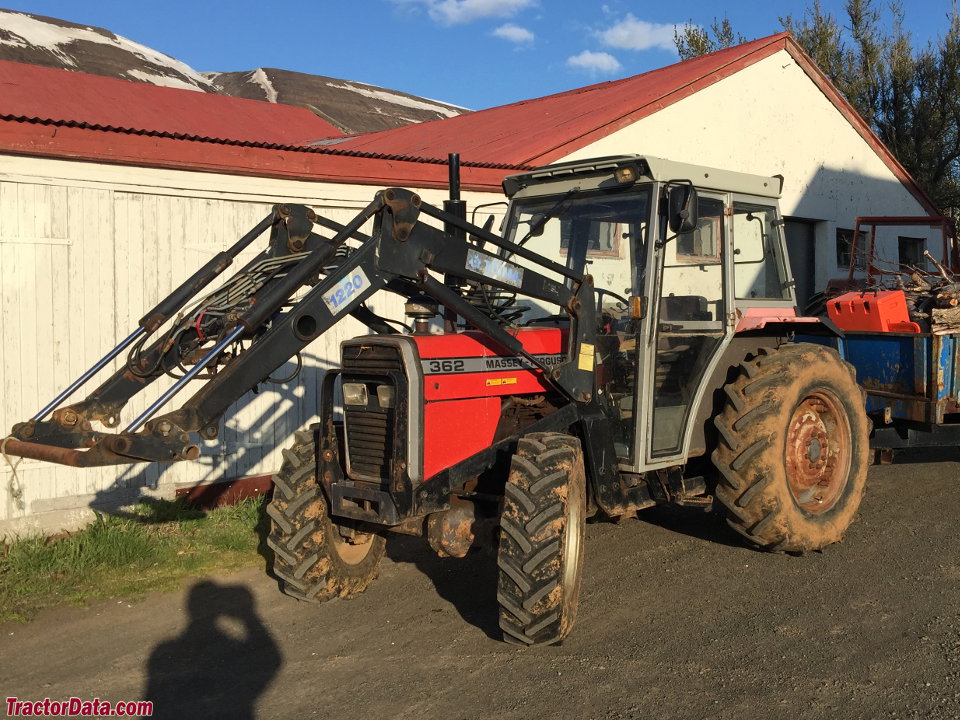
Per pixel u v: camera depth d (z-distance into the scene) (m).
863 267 9.38
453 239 4.20
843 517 5.39
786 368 5.05
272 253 4.56
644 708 3.49
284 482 4.61
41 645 4.40
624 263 4.79
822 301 8.80
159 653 4.26
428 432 4.11
